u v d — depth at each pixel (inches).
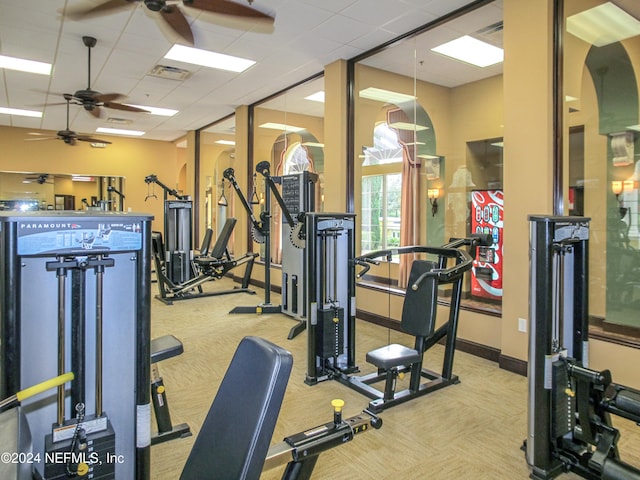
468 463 93.1
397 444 100.7
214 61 215.8
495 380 138.6
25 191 394.6
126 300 63.2
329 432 66.1
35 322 57.2
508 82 143.5
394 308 199.0
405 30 177.3
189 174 407.8
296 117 293.4
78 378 60.2
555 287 89.3
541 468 86.7
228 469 43.9
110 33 179.8
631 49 157.0
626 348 122.5
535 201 136.4
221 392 51.0
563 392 86.3
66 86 257.4
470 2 154.0
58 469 56.2
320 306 140.1
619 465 73.8
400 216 239.9
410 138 243.0
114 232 60.4
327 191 221.9
